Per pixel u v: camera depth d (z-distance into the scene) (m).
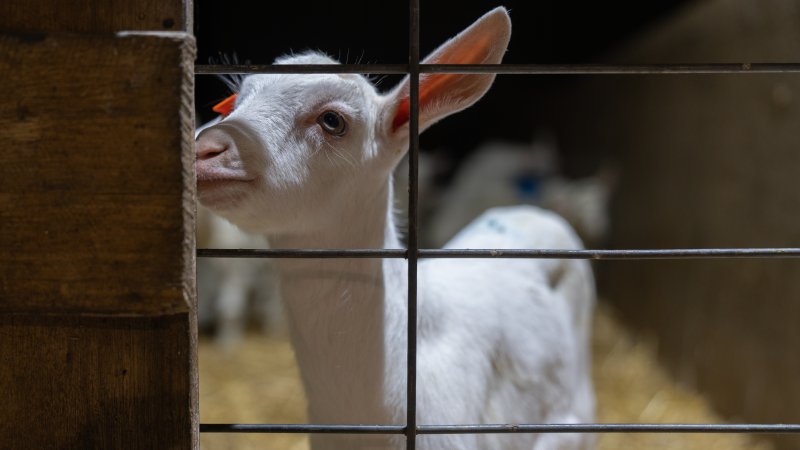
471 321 2.42
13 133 1.21
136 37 1.20
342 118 1.87
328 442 2.02
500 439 2.46
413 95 1.41
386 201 2.06
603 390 4.77
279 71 1.39
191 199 1.26
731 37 4.12
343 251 1.47
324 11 7.47
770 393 3.71
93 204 1.23
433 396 2.08
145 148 1.22
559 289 3.06
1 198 1.22
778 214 3.63
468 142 9.59
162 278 1.24
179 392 1.32
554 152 7.99
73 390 1.32
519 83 9.40
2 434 1.33
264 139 1.75
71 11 1.24
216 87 5.98
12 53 1.20
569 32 7.71
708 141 4.46
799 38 3.42
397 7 7.40
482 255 1.49
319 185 1.87
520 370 2.60
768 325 3.72
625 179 6.09
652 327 5.35
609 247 6.58
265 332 5.91
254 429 1.49
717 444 3.96
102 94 1.21
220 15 7.09
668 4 6.07
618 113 6.26
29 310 1.26
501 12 1.74
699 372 4.55
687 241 4.80
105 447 1.34
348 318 1.94
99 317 1.30
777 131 3.64
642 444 3.99
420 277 2.23
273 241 1.97
